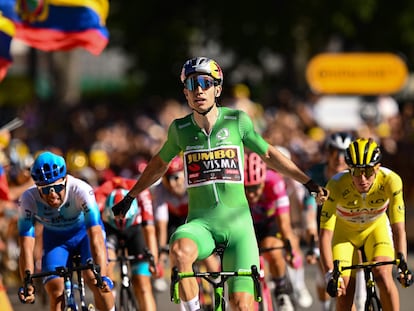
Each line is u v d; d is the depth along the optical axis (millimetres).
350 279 15891
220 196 14969
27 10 22234
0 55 21406
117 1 58188
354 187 16156
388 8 53812
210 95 14867
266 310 17812
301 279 22812
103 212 18547
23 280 15195
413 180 33656
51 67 75875
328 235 15969
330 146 19094
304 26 53812
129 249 18891
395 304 15477
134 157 32750
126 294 18219
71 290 15352
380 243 16438
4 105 59844
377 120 38375
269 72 58125
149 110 57062
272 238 19250
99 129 48312
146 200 18500
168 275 28141
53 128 57781
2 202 23031
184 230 14617
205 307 18109
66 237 16688
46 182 15508
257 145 15156
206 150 15008
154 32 58125
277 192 18828
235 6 54562
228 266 14938
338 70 39469
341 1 52188
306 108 43781
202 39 58000
